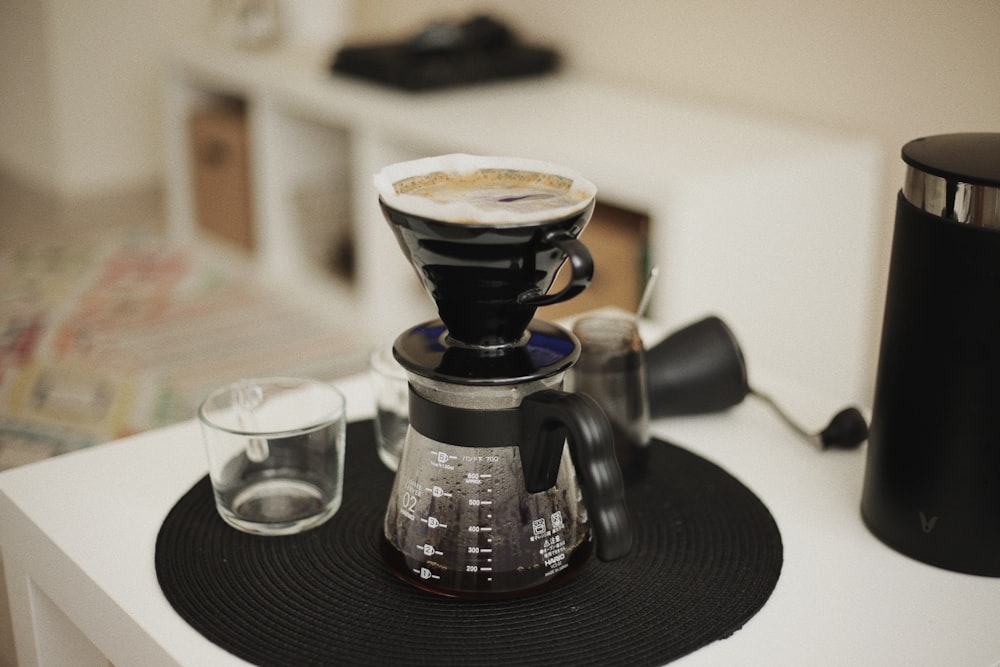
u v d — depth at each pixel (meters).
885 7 2.02
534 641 0.70
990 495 0.76
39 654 0.92
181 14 4.05
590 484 0.65
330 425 0.83
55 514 0.86
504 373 0.68
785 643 0.71
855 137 2.13
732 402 1.02
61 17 3.76
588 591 0.75
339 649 0.68
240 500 0.84
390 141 2.48
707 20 2.36
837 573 0.79
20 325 2.78
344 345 2.68
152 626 0.71
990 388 0.74
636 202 1.89
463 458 0.71
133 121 4.04
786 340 2.06
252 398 0.89
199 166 3.21
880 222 2.14
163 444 0.98
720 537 0.82
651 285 0.89
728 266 1.91
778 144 2.05
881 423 0.81
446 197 0.71
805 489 0.91
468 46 2.66
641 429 0.90
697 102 2.43
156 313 2.88
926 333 0.76
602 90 2.55
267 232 2.98
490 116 2.30
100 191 4.02
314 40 3.21
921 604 0.75
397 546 0.75
